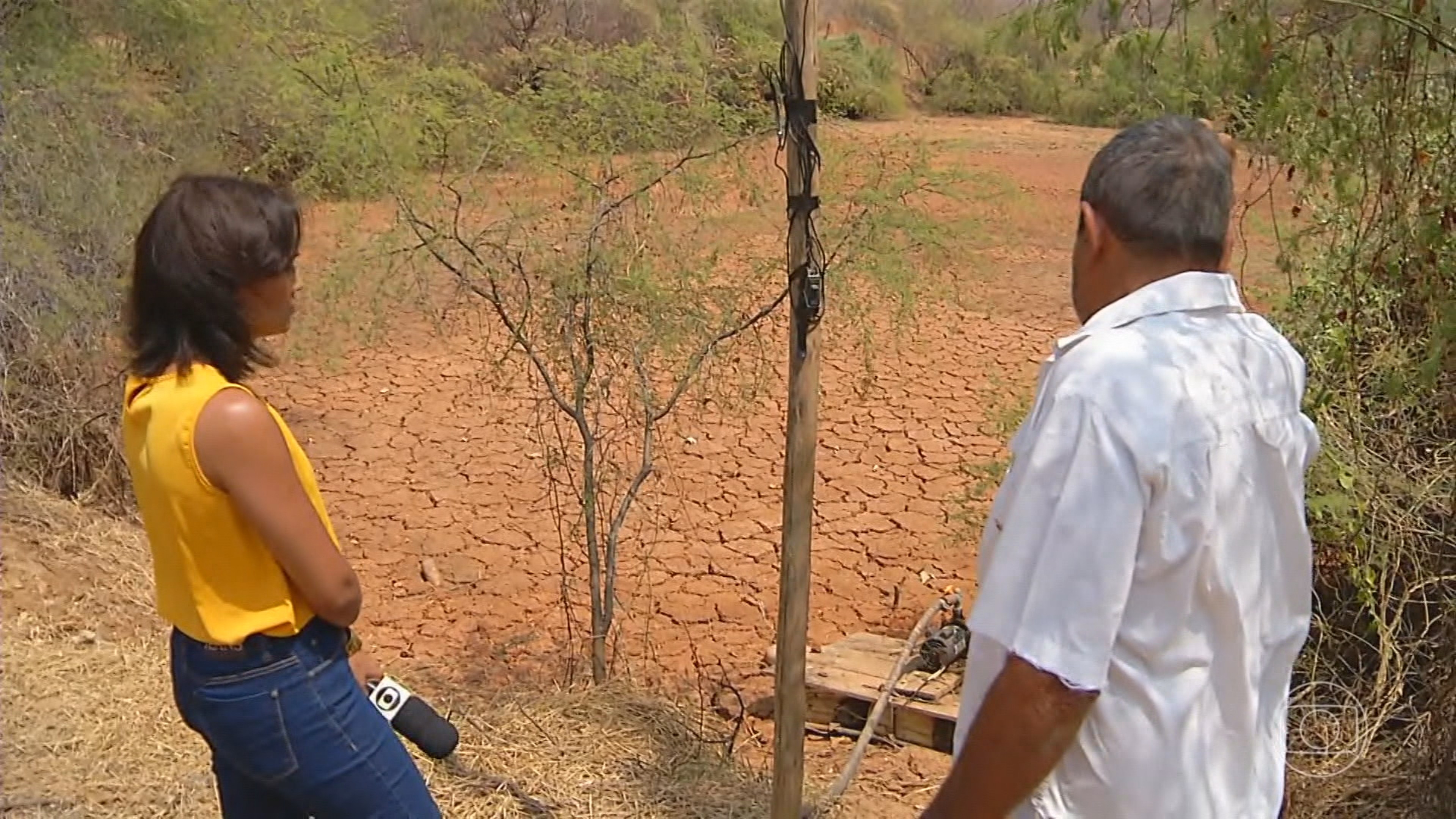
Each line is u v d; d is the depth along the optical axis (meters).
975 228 3.95
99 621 4.34
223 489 2.12
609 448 5.05
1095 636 1.63
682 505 5.90
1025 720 1.66
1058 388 1.71
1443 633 3.56
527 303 3.87
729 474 6.33
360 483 6.23
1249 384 1.73
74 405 5.48
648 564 5.38
